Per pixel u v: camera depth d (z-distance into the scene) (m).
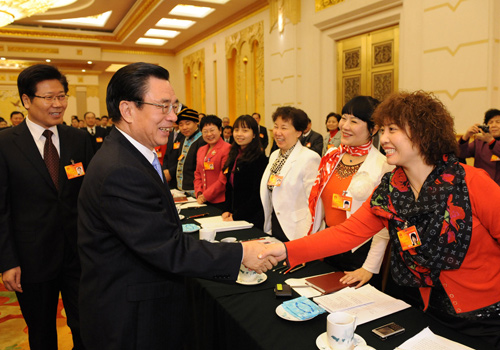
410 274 1.17
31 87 1.69
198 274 1.09
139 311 1.09
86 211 1.09
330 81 6.27
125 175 1.04
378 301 1.27
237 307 1.25
